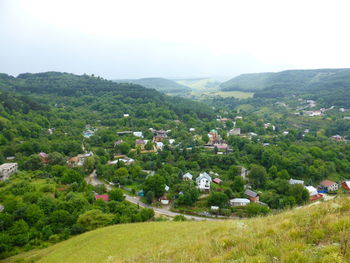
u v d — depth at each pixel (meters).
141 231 31.64
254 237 14.95
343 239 11.74
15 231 43.66
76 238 37.84
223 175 84.62
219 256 13.12
